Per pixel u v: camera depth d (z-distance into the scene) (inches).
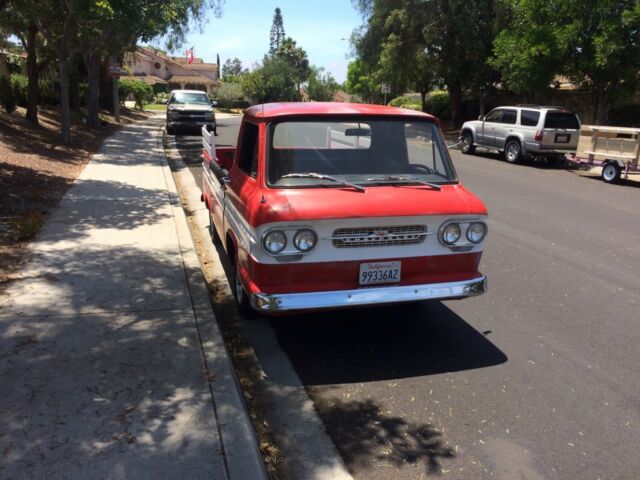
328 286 167.3
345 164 188.4
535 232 355.6
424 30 1139.9
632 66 700.7
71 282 213.9
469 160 786.8
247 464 117.6
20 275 218.2
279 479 123.3
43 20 624.4
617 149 598.5
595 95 848.9
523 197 490.9
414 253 172.9
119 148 670.5
